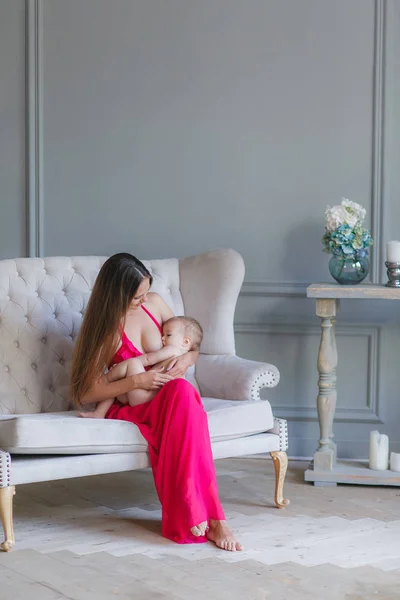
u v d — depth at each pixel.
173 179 4.47
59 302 3.82
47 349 3.73
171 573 2.86
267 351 4.48
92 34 4.46
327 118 4.35
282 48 4.36
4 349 3.66
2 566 2.92
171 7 4.41
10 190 4.56
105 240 4.54
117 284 3.43
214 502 3.15
